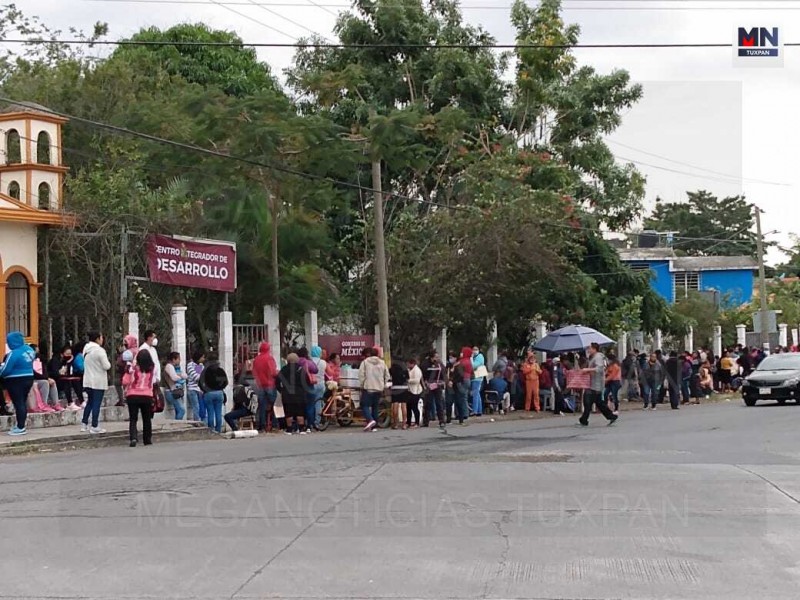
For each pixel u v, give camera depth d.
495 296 30.86
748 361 41.00
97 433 18.77
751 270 62.06
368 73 36.62
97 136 29.81
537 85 37.50
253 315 26.33
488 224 30.45
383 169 33.62
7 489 12.39
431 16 37.59
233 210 26.12
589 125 39.22
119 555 8.83
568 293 33.88
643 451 16.48
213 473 13.63
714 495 11.82
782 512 10.82
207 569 8.34
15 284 21.94
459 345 32.44
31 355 18.45
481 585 7.83
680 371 34.22
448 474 13.45
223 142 26.55
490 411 29.27
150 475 13.47
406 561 8.59
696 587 7.81
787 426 21.94
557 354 33.16
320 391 22.69
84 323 22.77
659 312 39.97
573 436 19.73
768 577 8.13
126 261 22.72
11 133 23.08
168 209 23.86
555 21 37.00
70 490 12.20
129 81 32.91
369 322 30.48
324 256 30.36
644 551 9.02
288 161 26.70
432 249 30.81
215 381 20.75
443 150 34.28
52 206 22.89
